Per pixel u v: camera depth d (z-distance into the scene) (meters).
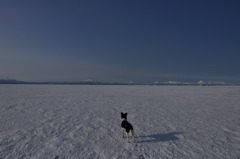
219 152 5.22
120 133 6.99
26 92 28.25
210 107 14.37
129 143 5.89
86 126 7.98
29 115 10.15
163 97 23.28
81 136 6.56
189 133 7.07
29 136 6.46
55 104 14.82
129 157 4.82
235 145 5.80
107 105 14.91
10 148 5.32
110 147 5.52
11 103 14.79
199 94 29.91
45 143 5.79
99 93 29.45
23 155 4.86
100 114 10.91
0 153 4.96
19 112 10.95
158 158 4.79
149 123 8.70
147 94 28.77
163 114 11.18
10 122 8.46
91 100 18.42
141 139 6.30
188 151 5.27
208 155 5.00
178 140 6.23
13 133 6.79
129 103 16.47
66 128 7.61
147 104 15.92
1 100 16.75
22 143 5.75
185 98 22.09
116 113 11.32
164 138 6.43
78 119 9.39
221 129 7.70
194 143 5.95
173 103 16.86
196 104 16.25
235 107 14.46
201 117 10.30
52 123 8.41
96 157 4.80
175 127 7.95
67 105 14.42
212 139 6.38
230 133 7.14
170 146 5.66
